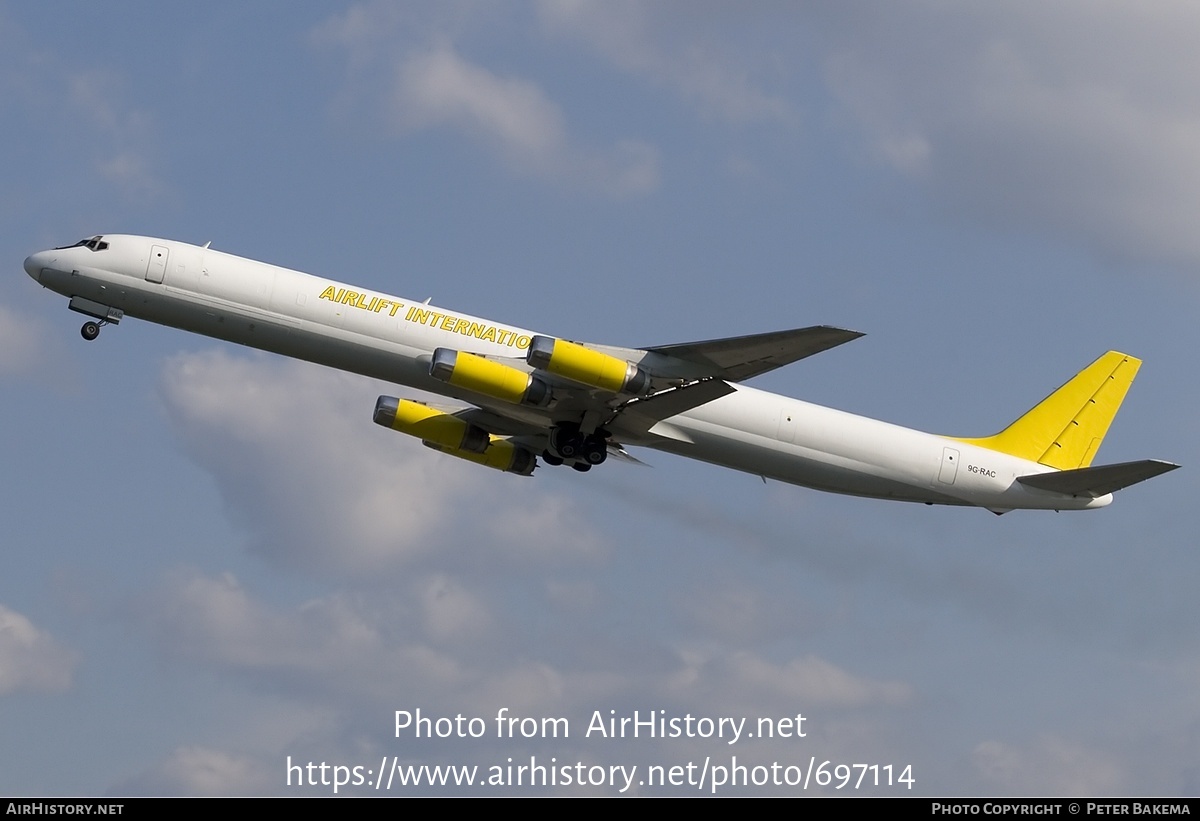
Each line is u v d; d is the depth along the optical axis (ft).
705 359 240.73
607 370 237.86
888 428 266.98
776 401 260.42
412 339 245.45
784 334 229.45
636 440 260.01
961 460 269.44
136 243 241.96
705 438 256.93
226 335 244.22
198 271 240.94
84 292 240.94
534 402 244.22
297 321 242.37
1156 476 263.08
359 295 245.24
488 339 249.75
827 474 262.88
